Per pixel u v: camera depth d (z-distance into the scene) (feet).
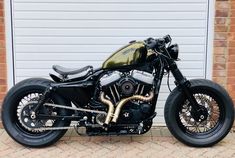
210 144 15.08
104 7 16.94
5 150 14.90
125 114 14.58
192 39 17.12
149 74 14.61
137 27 17.07
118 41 17.16
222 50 17.03
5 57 17.10
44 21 16.99
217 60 17.12
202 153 14.60
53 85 14.55
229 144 15.52
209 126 15.46
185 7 16.92
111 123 14.44
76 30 17.10
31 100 14.80
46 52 17.22
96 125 14.66
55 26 17.04
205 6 16.87
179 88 14.98
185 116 15.23
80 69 14.70
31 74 17.31
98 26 17.07
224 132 15.11
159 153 14.57
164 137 16.30
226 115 15.14
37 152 14.71
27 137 15.03
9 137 16.28
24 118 14.84
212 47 17.06
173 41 17.15
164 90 17.48
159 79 14.80
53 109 14.92
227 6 16.70
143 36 17.11
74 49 17.22
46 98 14.56
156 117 17.62
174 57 14.83
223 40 16.96
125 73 14.64
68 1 16.88
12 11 16.85
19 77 17.31
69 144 15.49
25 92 14.89
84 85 14.60
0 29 16.88
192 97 14.92
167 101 15.07
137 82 14.42
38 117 14.70
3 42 16.98
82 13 16.97
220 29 16.89
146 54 14.61
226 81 17.22
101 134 14.82
